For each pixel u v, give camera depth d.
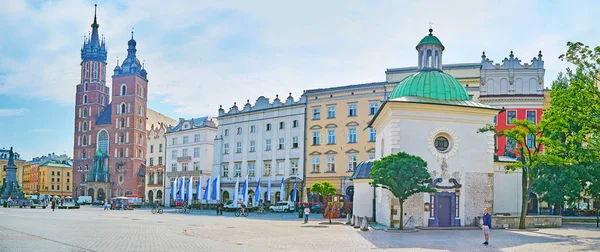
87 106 163.12
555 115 36.94
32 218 51.66
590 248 25.69
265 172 87.81
